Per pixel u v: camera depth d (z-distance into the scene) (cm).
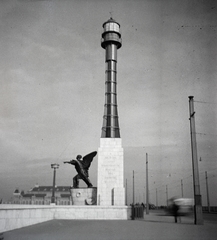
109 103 3488
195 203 1862
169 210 2053
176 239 1185
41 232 1428
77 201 3078
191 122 2033
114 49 3666
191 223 1941
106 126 3394
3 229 1462
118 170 3016
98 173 3016
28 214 1811
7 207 1520
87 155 3284
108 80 3575
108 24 3656
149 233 1380
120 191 2947
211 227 1647
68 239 1195
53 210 2406
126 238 1212
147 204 3631
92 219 2422
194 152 1962
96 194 3072
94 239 1188
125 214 2486
